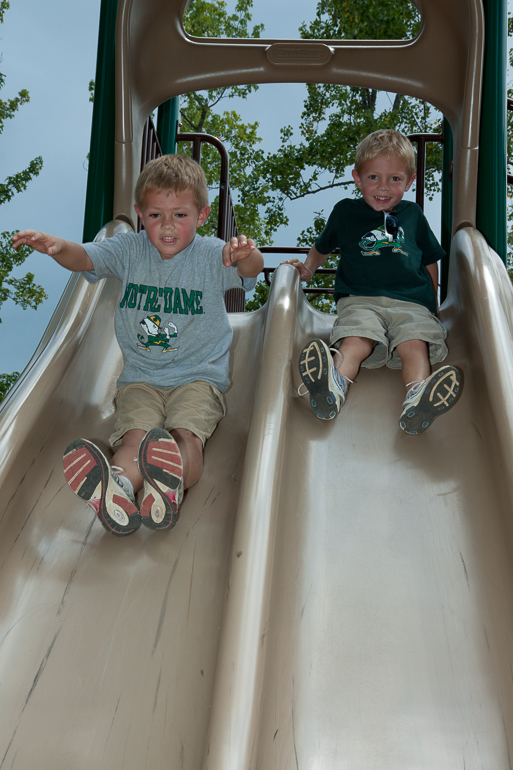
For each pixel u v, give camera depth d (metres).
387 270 2.70
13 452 1.94
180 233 2.28
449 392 2.04
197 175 2.32
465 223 3.07
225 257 2.09
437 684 1.55
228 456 2.24
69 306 2.51
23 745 1.49
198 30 19.66
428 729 1.49
